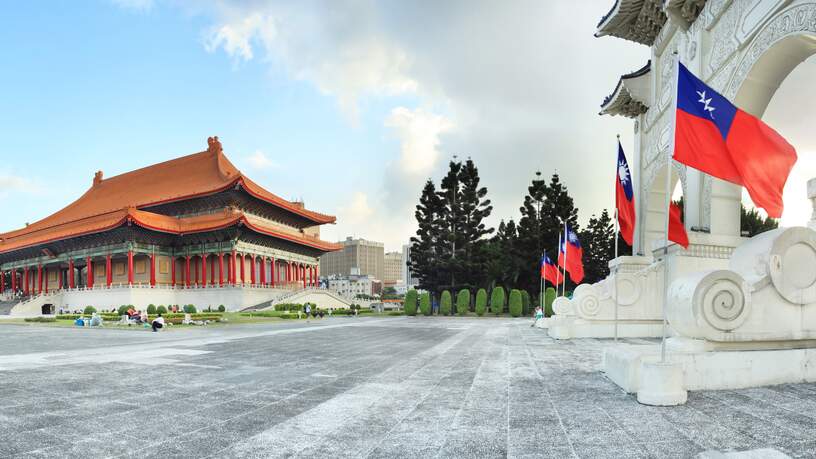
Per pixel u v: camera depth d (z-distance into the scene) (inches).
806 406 269.1
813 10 437.4
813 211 506.9
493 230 2508.6
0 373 463.2
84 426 265.7
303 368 494.3
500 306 2208.4
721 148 341.7
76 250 2920.8
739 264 368.2
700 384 313.6
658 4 834.2
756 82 556.4
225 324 1497.3
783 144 342.3
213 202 2837.1
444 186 2549.2
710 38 655.8
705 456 197.3
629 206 579.5
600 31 959.6
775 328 339.0
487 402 312.8
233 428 260.1
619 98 990.4
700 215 660.7
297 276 3442.4
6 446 229.1
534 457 203.2
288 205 3102.9
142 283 2719.0
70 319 1854.1
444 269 2472.9
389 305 3801.7
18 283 3462.1
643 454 202.2
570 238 880.9
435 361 538.6
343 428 257.8
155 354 631.2
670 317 360.2
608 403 296.2
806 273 346.3
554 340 753.0
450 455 208.7
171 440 238.1
